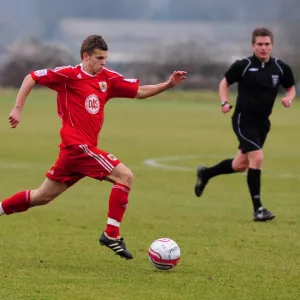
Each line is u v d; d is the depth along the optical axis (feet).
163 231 105.50
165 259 79.15
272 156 220.23
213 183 161.99
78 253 89.30
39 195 84.43
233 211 124.77
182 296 70.03
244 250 92.43
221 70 654.53
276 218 117.80
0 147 234.99
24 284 73.46
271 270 81.35
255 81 114.73
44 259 85.76
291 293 71.77
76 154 81.76
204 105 516.73
